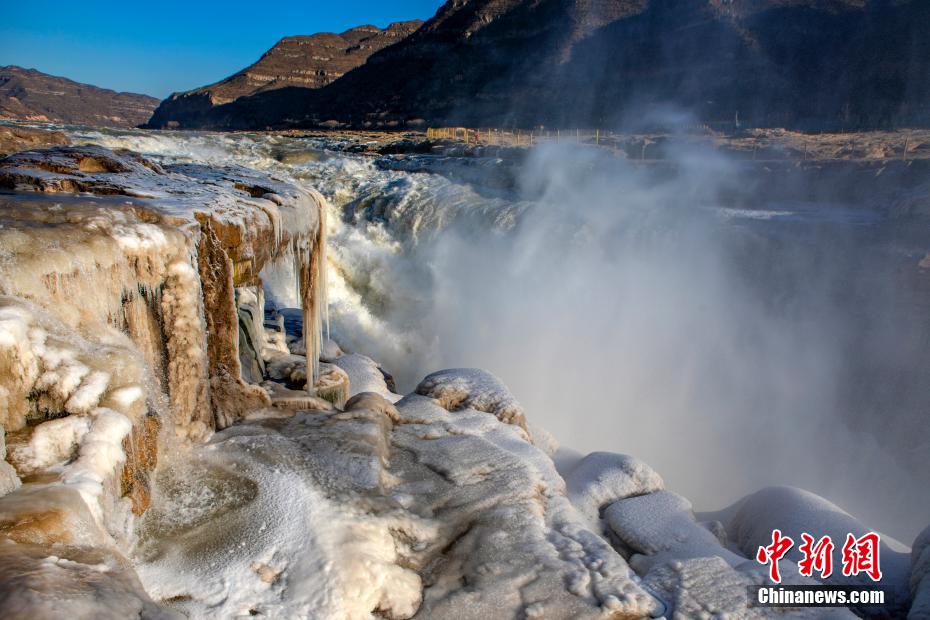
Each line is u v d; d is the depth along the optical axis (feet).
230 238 13.94
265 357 18.70
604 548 12.00
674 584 11.55
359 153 89.10
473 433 16.47
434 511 12.69
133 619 6.51
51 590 6.23
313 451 13.43
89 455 8.97
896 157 49.34
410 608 10.18
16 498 7.70
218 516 11.10
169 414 12.53
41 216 11.43
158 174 17.65
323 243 19.43
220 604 9.30
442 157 75.66
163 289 12.51
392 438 15.70
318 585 9.76
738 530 16.84
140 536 10.19
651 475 16.63
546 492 13.99
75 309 10.51
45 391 9.55
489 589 10.72
